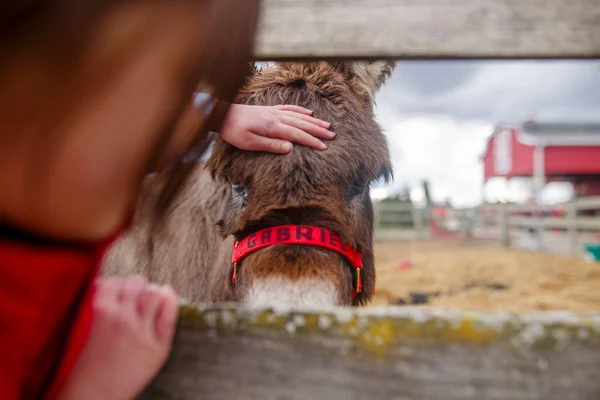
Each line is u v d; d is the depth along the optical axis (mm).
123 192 617
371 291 2088
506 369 729
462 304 6059
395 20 861
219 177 1724
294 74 1889
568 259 9875
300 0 873
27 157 543
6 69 514
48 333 646
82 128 549
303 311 771
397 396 745
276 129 1516
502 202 16141
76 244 618
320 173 1525
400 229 20188
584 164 26625
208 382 784
